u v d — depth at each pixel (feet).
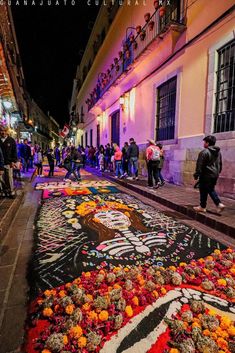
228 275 8.50
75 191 25.41
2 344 5.45
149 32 31.83
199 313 6.59
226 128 19.24
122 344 5.50
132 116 39.40
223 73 19.70
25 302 6.95
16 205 17.52
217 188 19.71
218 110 20.20
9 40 38.50
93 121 74.54
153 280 8.10
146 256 10.03
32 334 5.77
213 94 20.25
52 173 40.47
